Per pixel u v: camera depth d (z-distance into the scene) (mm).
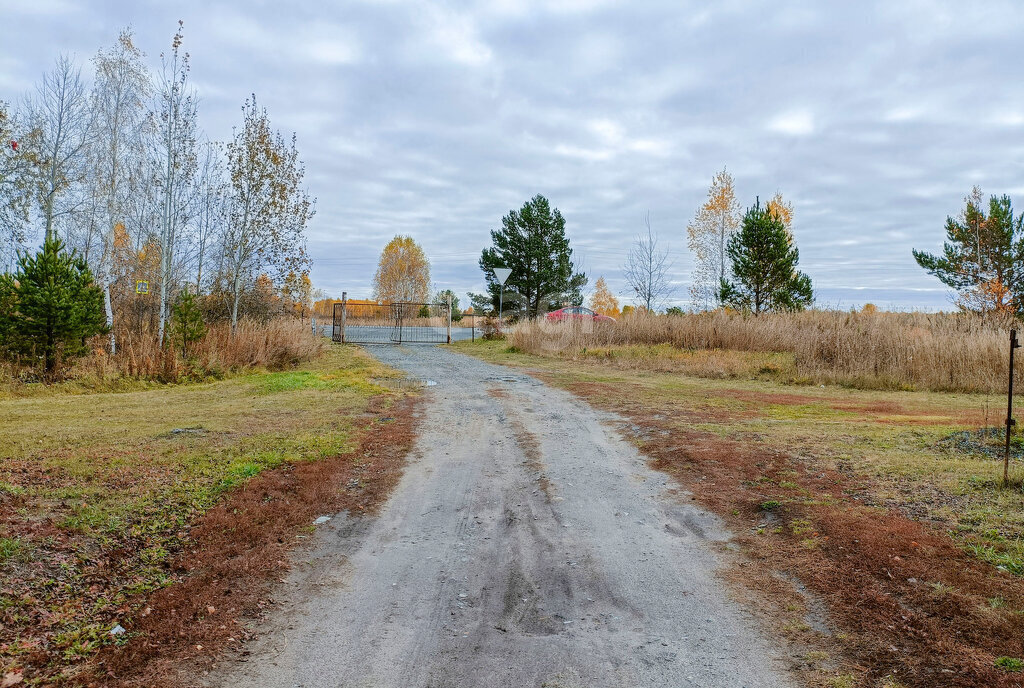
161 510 5574
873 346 15812
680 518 5988
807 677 3414
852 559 4680
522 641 3893
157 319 20844
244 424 9164
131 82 20906
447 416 10562
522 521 5957
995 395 13375
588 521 5949
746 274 28844
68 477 6121
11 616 3836
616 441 9008
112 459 6809
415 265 64250
